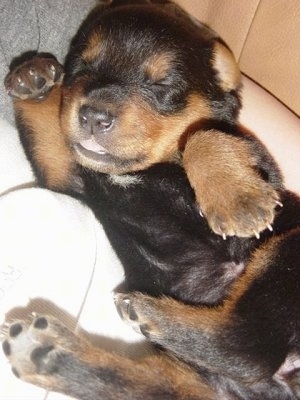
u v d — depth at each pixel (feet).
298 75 1.00
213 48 0.97
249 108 0.99
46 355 0.79
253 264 0.87
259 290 0.84
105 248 0.91
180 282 0.93
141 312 0.84
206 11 1.06
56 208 0.79
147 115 0.87
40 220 0.77
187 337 0.83
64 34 0.94
